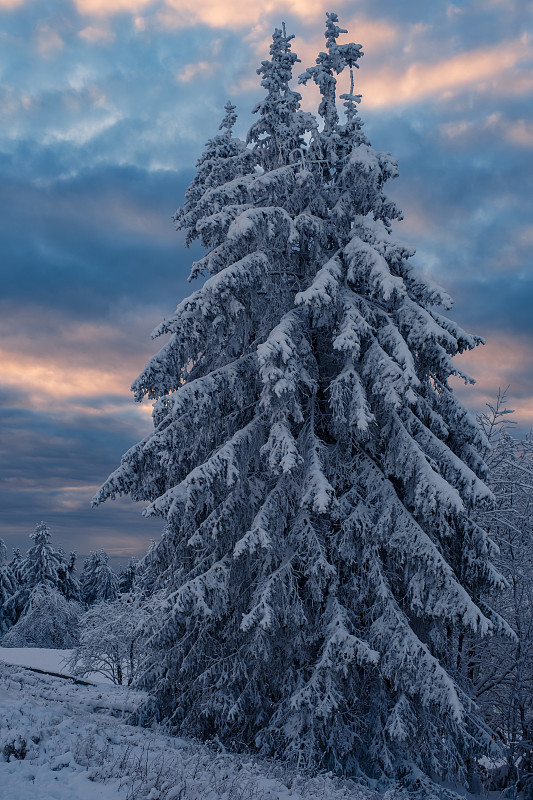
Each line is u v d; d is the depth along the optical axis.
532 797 14.78
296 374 12.53
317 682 11.40
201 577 12.76
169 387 14.56
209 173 18.45
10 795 6.23
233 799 7.41
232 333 14.72
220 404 13.93
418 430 13.08
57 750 7.82
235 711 12.18
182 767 8.68
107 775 7.31
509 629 13.33
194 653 13.23
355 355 12.23
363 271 13.10
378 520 12.28
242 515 13.38
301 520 12.71
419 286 13.84
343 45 15.20
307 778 10.16
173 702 13.62
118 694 18.08
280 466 11.68
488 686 17.14
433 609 11.85
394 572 12.56
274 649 12.64
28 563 63.94
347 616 12.09
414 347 13.36
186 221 17.31
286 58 15.75
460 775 11.98
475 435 13.96
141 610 32.69
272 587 11.93
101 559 82.81
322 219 14.52
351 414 12.24
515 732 15.30
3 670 17.38
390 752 11.60
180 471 14.80
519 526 18.14
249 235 13.34
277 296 14.22
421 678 11.28
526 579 16.50
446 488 11.64
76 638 54.28
